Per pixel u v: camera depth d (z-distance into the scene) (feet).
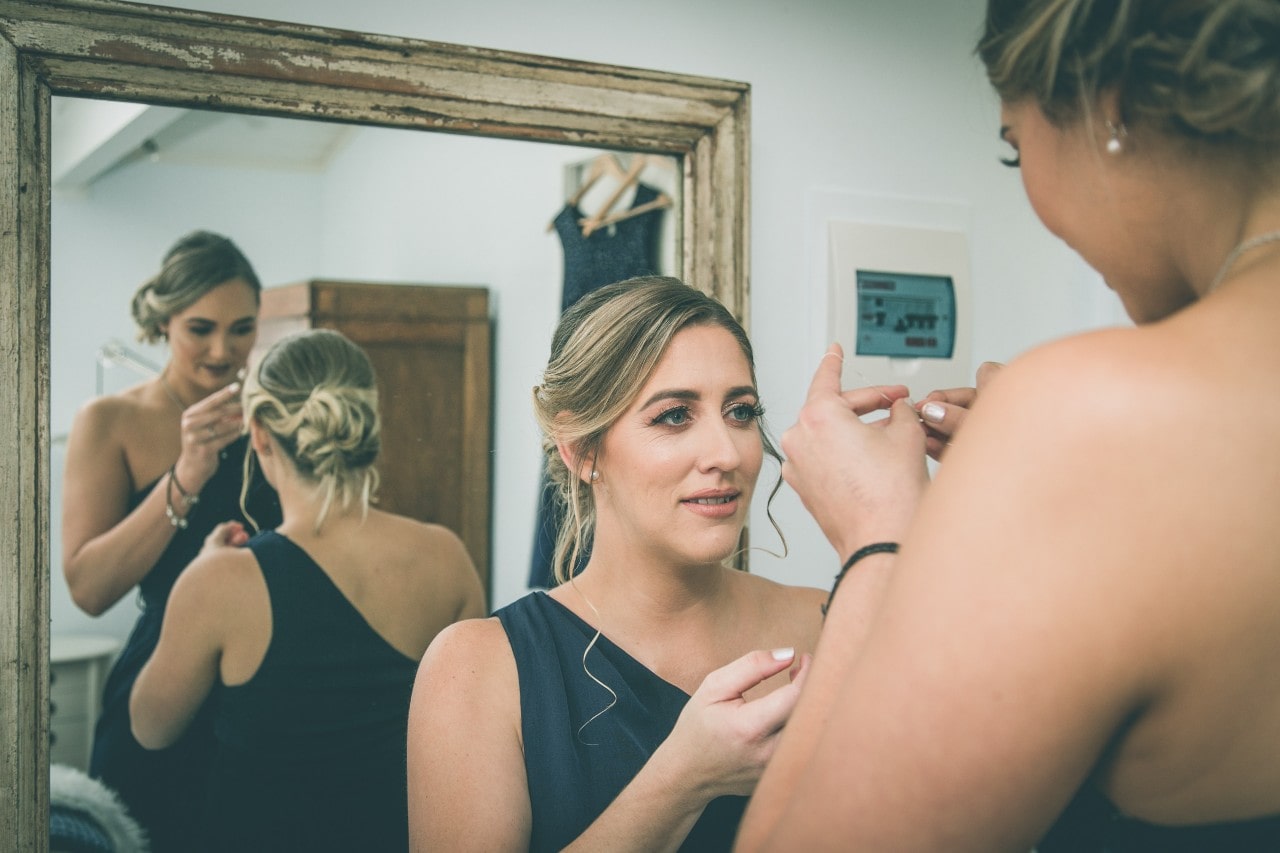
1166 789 1.38
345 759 3.39
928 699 1.26
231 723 3.25
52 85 2.85
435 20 3.42
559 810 2.68
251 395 3.33
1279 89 1.27
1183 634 1.24
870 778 1.29
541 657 2.87
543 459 3.80
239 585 3.28
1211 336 1.31
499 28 3.52
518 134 3.43
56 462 3.02
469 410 3.70
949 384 4.31
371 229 3.49
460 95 3.32
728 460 2.67
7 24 2.77
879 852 1.28
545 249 3.77
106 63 2.89
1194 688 1.27
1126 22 1.35
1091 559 1.24
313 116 3.18
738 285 3.74
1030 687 1.23
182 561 3.21
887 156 4.21
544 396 3.02
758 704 2.25
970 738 1.24
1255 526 1.23
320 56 3.13
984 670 1.24
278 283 3.36
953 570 1.29
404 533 3.55
